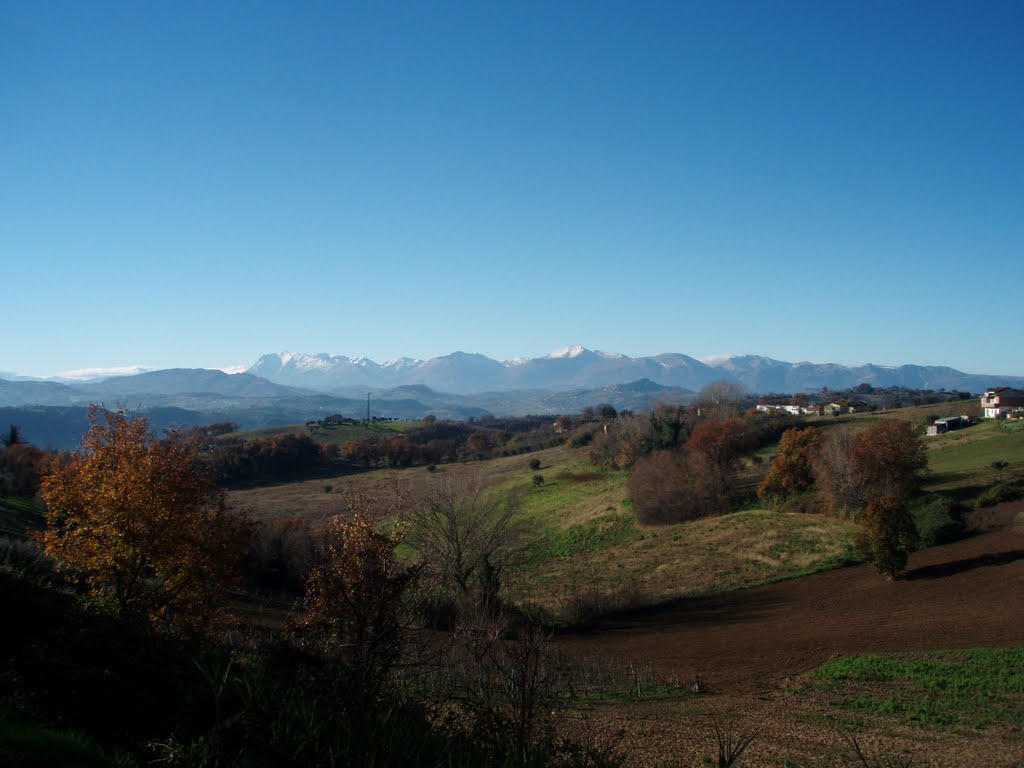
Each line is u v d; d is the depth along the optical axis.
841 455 57.88
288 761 5.70
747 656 28.72
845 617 34.59
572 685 21.97
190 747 6.02
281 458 100.88
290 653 8.10
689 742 16.22
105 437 20.02
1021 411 95.69
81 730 6.65
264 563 38.88
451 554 34.50
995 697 20.48
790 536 52.56
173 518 19.55
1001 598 34.25
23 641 9.20
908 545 40.25
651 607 41.25
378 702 7.54
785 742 16.62
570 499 75.75
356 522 14.68
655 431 85.62
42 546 21.03
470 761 6.01
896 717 19.16
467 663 15.62
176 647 10.84
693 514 64.19
